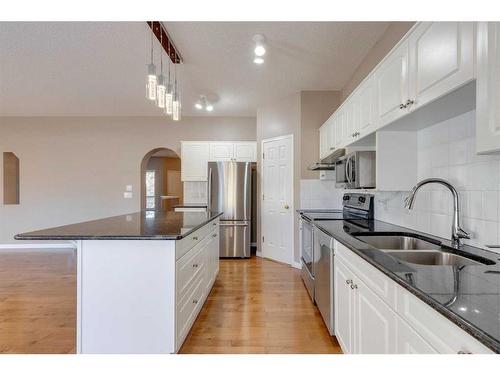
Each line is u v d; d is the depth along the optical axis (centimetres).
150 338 177
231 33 259
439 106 144
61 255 477
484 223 142
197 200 541
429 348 85
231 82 376
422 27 143
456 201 153
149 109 504
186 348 200
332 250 203
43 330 227
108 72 346
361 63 321
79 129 543
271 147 452
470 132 152
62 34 259
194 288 226
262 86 390
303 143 404
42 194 540
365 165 243
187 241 206
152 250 178
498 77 93
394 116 175
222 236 459
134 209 542
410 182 203
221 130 546
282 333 221
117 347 177
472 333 65
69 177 542
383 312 119
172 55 298
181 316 191
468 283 94
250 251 471
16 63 321
